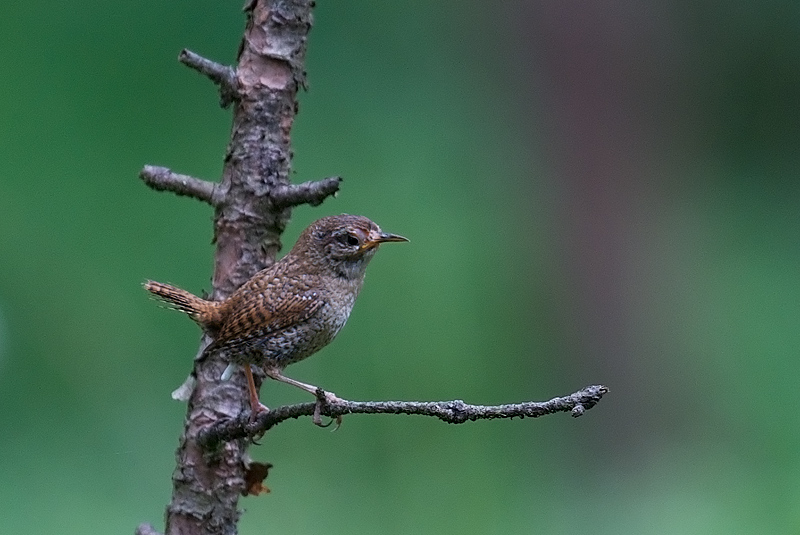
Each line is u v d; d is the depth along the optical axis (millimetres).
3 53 14664
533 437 14352
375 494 11961
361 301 14367
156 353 13352
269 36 6453
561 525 12281
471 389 14258
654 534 12039
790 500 12070
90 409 12852
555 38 17047
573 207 16812
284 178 6527
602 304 16453
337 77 16094
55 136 14500
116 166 14586
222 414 6477
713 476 12992
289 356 6980
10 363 12953
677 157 17625
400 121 16188
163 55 15047
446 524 11969
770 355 15797
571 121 17047
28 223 14023
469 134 16578
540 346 15969
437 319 14586
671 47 17484
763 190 18031
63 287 13680
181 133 14828
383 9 16547
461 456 12617
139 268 13984
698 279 16766
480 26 16984
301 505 11656
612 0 17125
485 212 16078
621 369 16156
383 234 7316
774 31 17828
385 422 12398
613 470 15258
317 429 12258
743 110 18219
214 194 6508
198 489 6336
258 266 6609
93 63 14906
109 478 12227
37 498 11875
